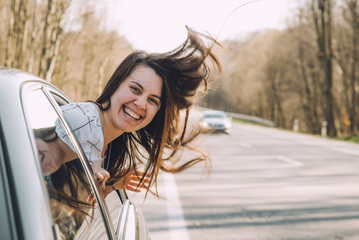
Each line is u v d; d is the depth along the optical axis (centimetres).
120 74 232
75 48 1716
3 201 109
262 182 996
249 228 621
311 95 5481
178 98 257
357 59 4000
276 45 6400
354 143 2241
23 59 981
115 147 277
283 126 7350
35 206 113
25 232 107
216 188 923
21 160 118
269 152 1684
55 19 991
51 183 138
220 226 630
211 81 268
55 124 169
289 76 6153
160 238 566
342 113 5088
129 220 258
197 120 307
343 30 3969
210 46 254
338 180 1020
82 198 168
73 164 171
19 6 984
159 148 270
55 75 1113
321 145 2042
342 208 742
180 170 316
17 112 130
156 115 259
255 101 8506
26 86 153
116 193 276
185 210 725
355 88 4266
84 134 204
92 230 171
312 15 3441
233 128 3697
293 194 856
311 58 4962
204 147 323
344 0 3372
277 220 664
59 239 122
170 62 243
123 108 231
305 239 573
